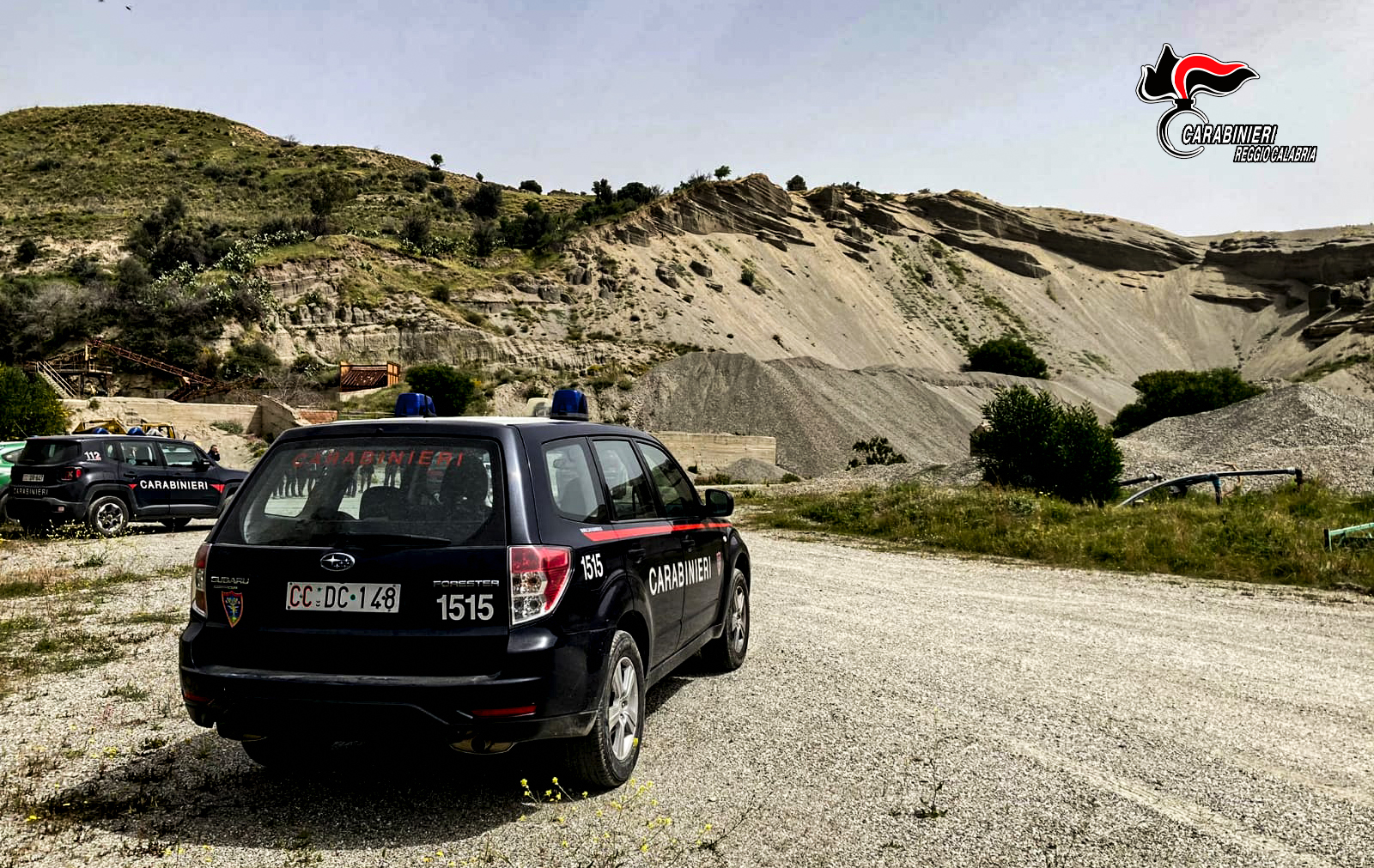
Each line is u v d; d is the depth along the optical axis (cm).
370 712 374
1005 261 17488
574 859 353
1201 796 421
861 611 898
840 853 359
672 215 13100
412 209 13488
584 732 401
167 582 1060
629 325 9788
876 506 1911
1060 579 1138
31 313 7212
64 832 379
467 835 377
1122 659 698
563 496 432
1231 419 3023
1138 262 18725
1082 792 426
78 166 13162
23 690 600
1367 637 791
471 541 389
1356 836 377
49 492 1471
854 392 7244
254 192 13162
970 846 366
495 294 9350
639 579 467
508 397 6794
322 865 348
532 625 385
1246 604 958
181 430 4597
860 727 524
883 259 15588
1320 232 19788
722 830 381
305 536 402
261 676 388
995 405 2116
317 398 6469
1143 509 1636
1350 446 2259
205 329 7456
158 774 447
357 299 8306
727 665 655
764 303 12056
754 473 4900
